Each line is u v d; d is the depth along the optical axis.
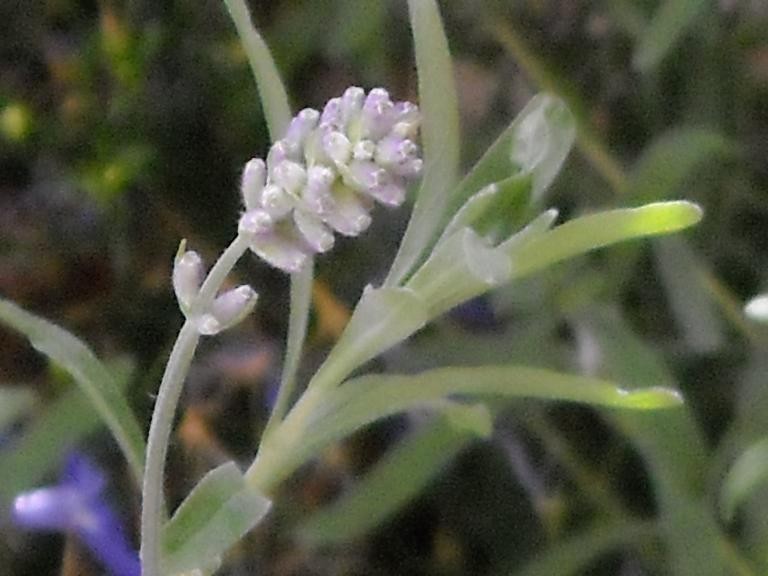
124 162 0.23
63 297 0.23
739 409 0.21
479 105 0.25
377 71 0.25
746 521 0.20
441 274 0.14
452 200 0.16
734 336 0.22
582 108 0.23
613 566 0.22
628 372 0.19
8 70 0.23
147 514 0.13
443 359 0.21
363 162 0.11
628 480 0.23
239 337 0.24
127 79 0.23
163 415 0.13
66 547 0.21
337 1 0.24
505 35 0.23
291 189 0.11
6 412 0.18
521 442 0.23
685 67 0.24
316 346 0.23
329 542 0.21
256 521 0.14
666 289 0.23
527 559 0.22
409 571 0.23
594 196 0.23
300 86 0.25
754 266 0.24
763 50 0.24
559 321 0.22
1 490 0.18
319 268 0.24
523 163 0.16
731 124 0.24
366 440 0.24
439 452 0.19
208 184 0.24
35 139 0.23
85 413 0.19
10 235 0.23
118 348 0.23
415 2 0.15
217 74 0.24
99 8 0.24
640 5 0.24
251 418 0.23
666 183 0.21
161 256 0.24
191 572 0.14
